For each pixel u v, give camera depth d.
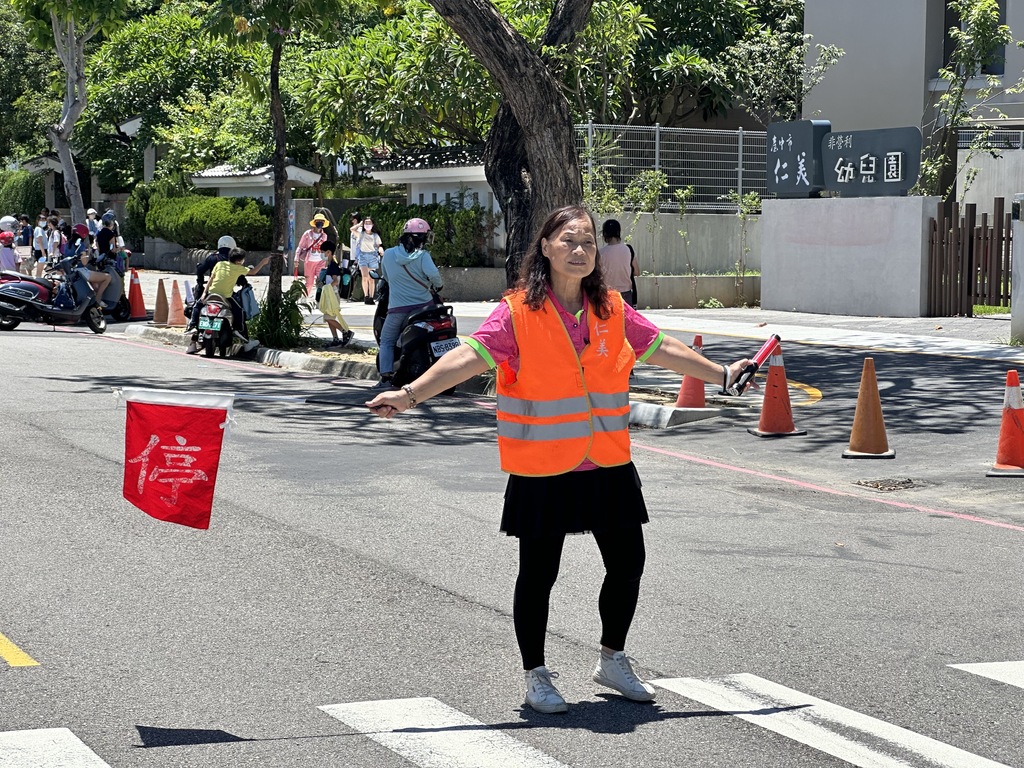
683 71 30.47
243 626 6.21
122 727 4.90
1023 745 4.84
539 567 5.10
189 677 5.48
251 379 16.28
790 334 21.12
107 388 14.62
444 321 15.15
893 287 23.83
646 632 6.23
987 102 27.83
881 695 5.38
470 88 27.50
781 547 8.02
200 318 18.72
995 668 5.76
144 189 43.94
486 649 5.93
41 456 10.45
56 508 8.63
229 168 40.38
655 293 27.09
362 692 5.34
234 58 42.72
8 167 56.03
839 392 14.92
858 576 7.36
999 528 8.73
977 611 6.68
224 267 18.83
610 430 5.06
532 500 5.03
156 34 44.81
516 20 26.98
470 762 4.59
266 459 10.70
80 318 22.44
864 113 29.66
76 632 6.07
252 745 4.73
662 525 8.61
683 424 13.02
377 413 4.86
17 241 35.62
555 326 5.00
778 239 25.88
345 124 29.97
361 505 8.96
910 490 10.10
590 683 5.49
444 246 30.09
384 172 33.47
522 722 5.00
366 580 7.05
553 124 14.59
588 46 27.75
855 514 9.10
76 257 22.69
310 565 7.35
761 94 31.45
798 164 25.30
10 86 47.69
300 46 39.47
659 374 16.06
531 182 14.88
